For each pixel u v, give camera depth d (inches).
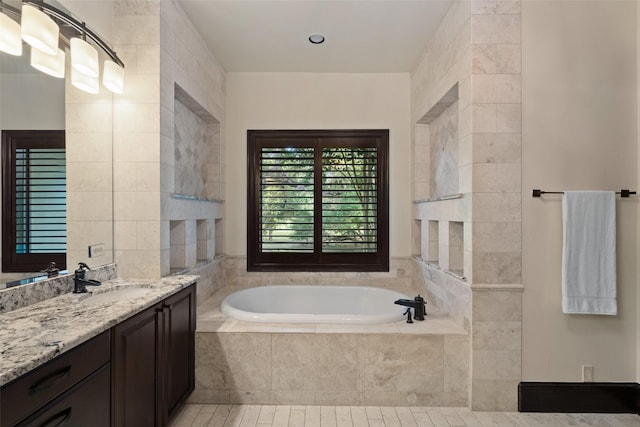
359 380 90.7
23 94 65.5
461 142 93.2
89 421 51.3
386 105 142.4
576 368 88.0
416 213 136.9
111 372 56.7
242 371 91.1
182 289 83.1
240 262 142.2
